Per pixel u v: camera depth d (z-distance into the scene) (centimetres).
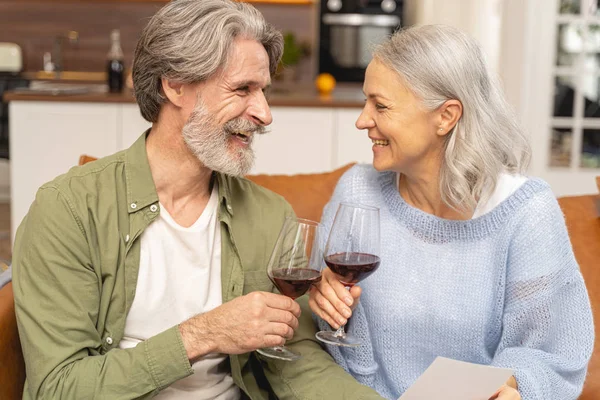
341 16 683
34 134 424
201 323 137
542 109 495
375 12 682
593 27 489
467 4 606
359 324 162
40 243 141
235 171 150
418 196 164
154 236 152
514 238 156
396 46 150
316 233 138
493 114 155
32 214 145
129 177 150
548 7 486
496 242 158
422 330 161
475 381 124
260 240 164
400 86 149
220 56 142
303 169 438
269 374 163
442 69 147
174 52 143
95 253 145
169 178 153
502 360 152
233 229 161
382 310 162
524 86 493
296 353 158
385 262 164
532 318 155
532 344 156
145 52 147
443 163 155
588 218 199
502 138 156
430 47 148
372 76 152
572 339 156
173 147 150
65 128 424
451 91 148
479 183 155
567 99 495
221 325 135
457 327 158
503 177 160
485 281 157
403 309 161
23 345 141
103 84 683
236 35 144
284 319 137
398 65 148
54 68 725
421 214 162
